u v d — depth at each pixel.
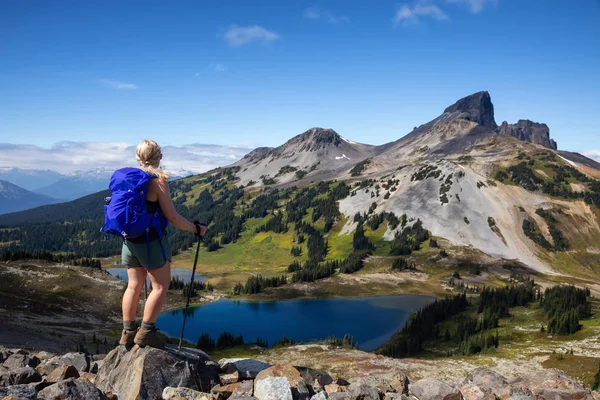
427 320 148.00
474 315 150.88
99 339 115.25
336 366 79.06
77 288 165.62
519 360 86.62
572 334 113.19
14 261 188.88
